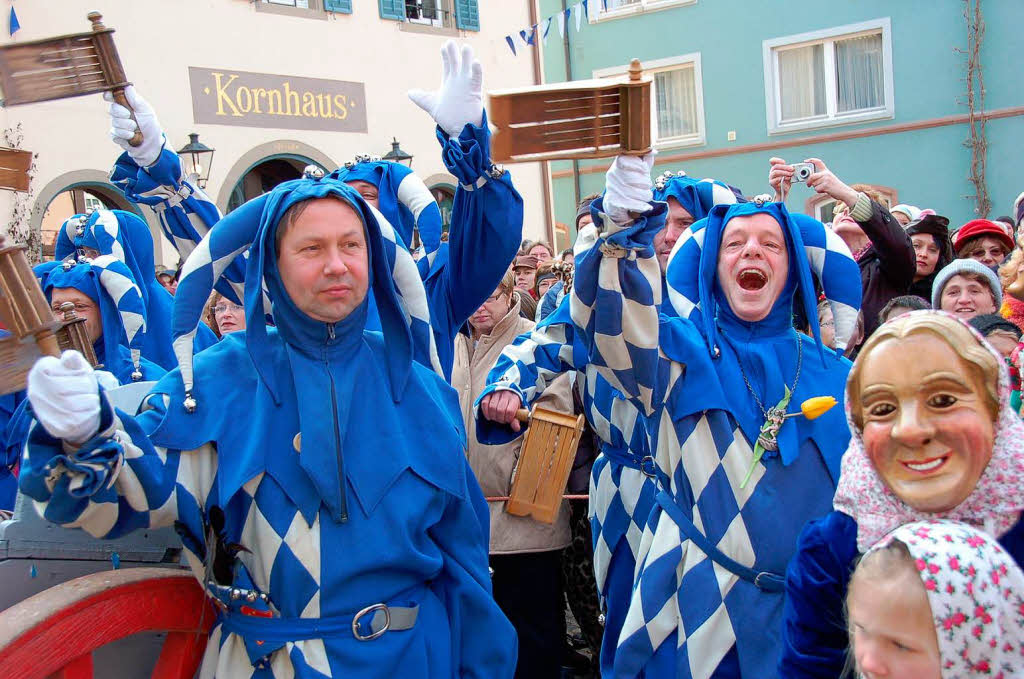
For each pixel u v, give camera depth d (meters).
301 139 13.28
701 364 2.75
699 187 3.71
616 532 3.26
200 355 2.28
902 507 1.65
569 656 4.41
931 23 18.17
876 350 1.65
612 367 2.61
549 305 5.39
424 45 14.52
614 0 19.78
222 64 12.54
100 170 11.41
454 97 2.68
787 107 19.28
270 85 12.98
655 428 2.83
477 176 2.83
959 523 1.54
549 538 3.83
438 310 3.36
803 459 2.70
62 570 2.27
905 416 1.60
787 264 2.92
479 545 2.39
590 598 4.10
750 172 19.55
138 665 2.24
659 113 20.02
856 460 1.72
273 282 2.19
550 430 3.60
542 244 7.55
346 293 2.15
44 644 1.87
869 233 4.57
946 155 18.42
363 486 2.13
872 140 18.78
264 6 12.90
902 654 1.47
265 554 2.08
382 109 14.09
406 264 2.48
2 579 2.21
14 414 3.57
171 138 12.11
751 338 2.90
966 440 1.58
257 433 2.11
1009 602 1.45
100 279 3.63
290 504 2.09
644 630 2.73
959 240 5.34
